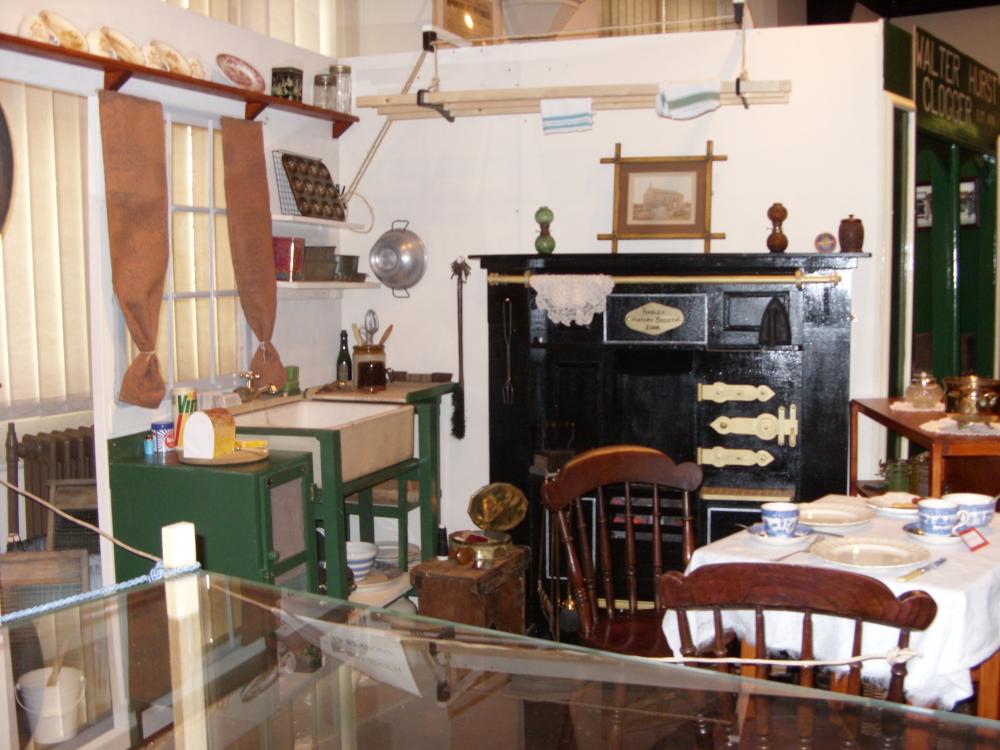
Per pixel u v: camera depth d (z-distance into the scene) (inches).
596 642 104.5
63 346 120.9
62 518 122.0
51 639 63.8
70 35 113.1
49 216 118.0
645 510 152.6
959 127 186.2
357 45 179.0
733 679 57.9
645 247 158.2
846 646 79.2
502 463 159.3
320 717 62.9
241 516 113.8
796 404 148.3
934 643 76.3
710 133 154.3
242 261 136.6
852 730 52.6
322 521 135.0
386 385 159.8
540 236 155.0
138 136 118.5
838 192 151.0
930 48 167.6
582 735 57.1
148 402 120.6
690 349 150.6
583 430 155.5
